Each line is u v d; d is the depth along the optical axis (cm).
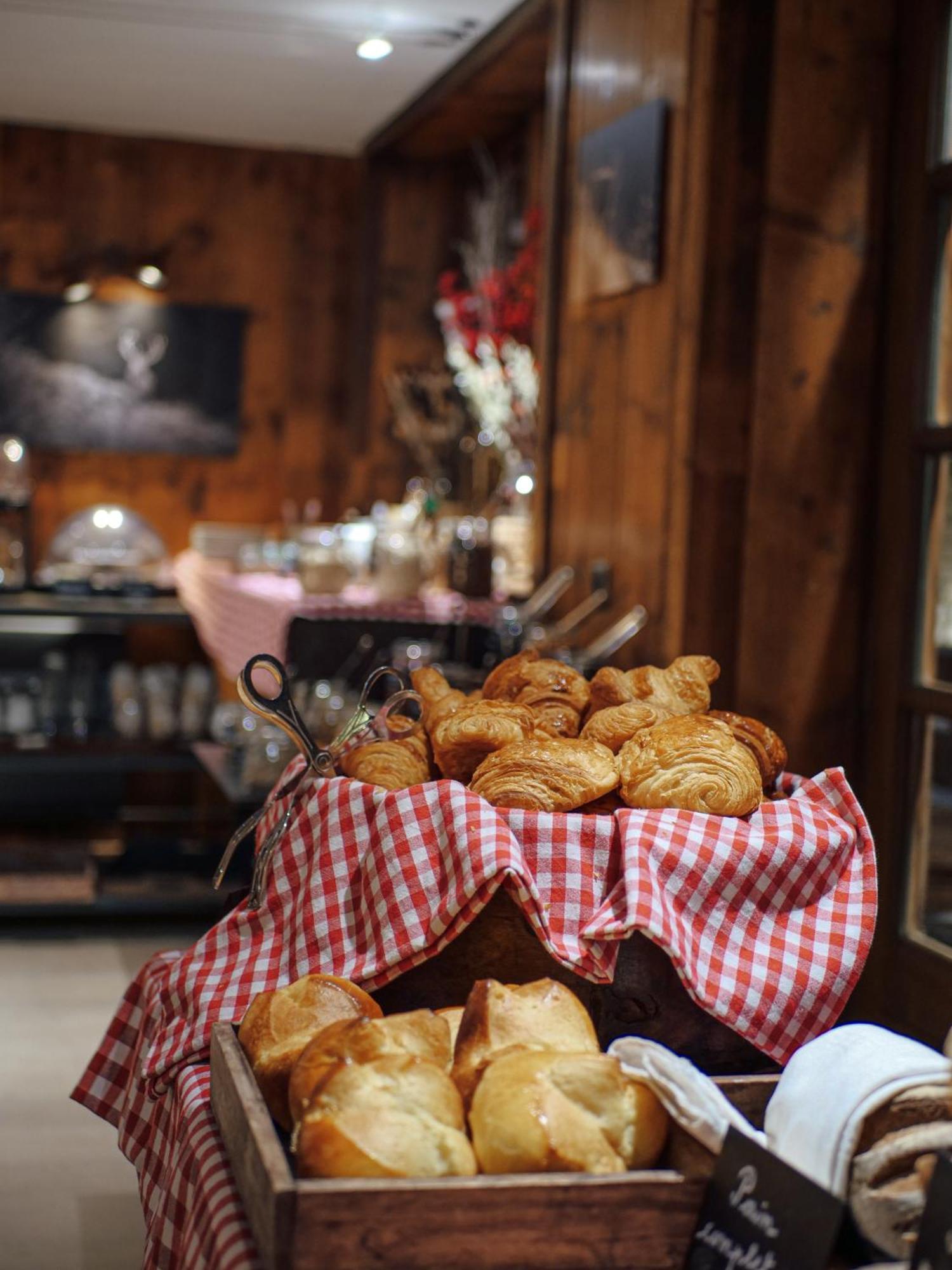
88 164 640
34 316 638
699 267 315
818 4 310
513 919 150
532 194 552
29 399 641
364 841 157
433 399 652
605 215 358
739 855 150
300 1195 108
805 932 154
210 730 520
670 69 327
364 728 170
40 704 518
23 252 638
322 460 676
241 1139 123
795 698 320
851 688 323
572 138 388
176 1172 140
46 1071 344
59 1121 315
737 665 320
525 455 495
